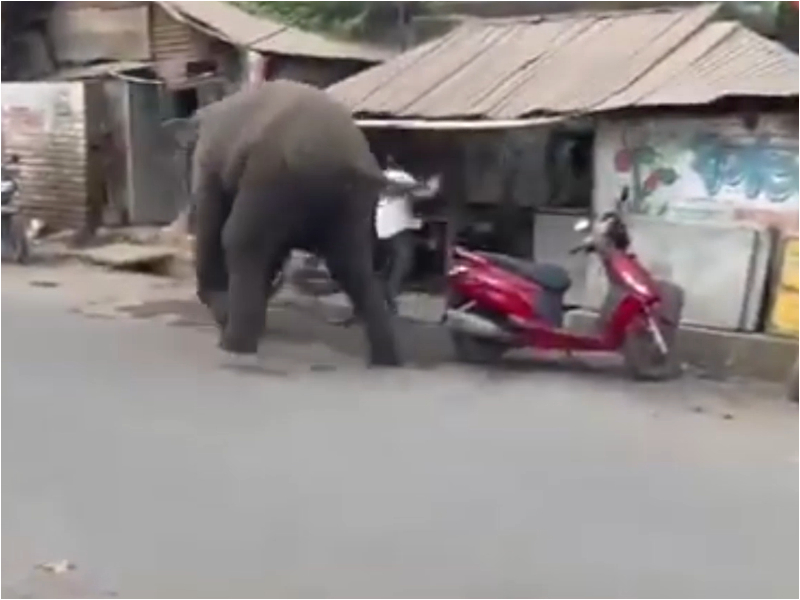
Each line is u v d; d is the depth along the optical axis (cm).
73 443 738
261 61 1481
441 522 600
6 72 1762
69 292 1350
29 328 1131
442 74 1223
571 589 516
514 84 1162
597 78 1116
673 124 1067
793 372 897
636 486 667
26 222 1625
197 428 776
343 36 1523
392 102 1180
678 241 1049
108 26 1661
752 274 1016
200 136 1070
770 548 571
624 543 575
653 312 939
